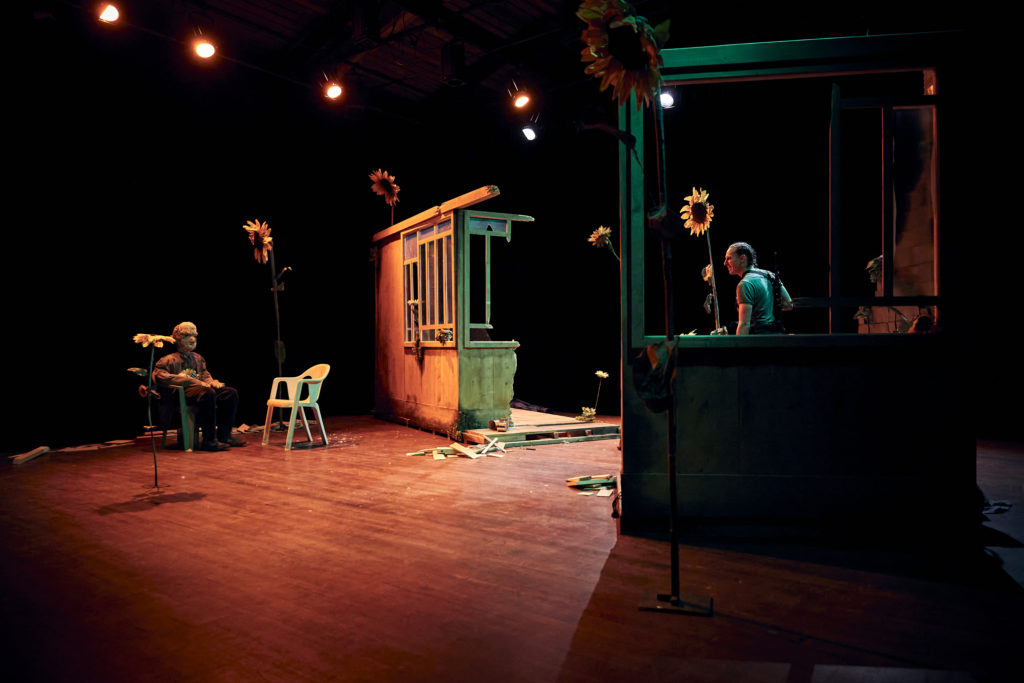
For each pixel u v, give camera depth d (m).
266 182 8.52
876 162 7.44
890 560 3.05
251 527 3.62
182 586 2.75
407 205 9.87
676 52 3.45
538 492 4.45
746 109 7.88
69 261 7.10
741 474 3.44
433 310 7.32
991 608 2.48
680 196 8.53
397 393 8.34
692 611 2.42
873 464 3.34
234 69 7.94
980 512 3.24
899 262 4.20
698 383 3.46
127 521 3.76
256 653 2.14
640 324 3.50
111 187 7.24
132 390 7.71
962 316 3.29
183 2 6.57
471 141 9.57
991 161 3.29
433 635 2.27
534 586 2.72
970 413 3.27
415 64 8.22
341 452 6.18
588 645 2.18
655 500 3.50
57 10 6.45
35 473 5.20
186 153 7.73
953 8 4.94
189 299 8.10
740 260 4.18
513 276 10.45
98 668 2.04
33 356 6.99
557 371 10.26
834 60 3.38
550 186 9.64
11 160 6.55
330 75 7.85
